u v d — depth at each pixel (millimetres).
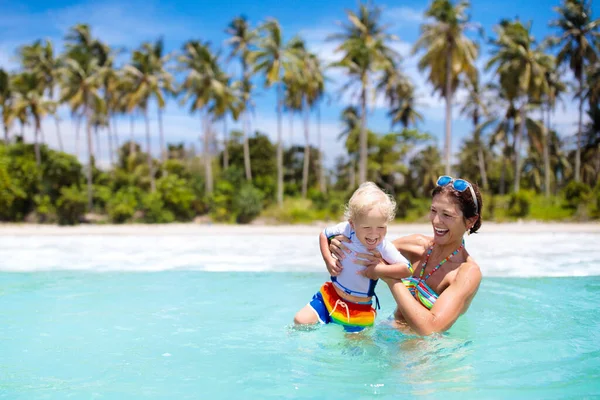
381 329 3273
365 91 32562
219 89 38531
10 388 2391
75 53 39438
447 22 28891
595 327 3471
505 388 2285
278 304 4441
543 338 3178
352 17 32938
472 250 9484
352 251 3275
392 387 2328
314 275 6324
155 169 46031
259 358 2818
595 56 35031
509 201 28859
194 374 2570
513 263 7316
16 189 33406
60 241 12719
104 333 3457
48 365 2758
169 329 3549
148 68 39156
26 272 6691
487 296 4695
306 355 2844
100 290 5227
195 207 35375
